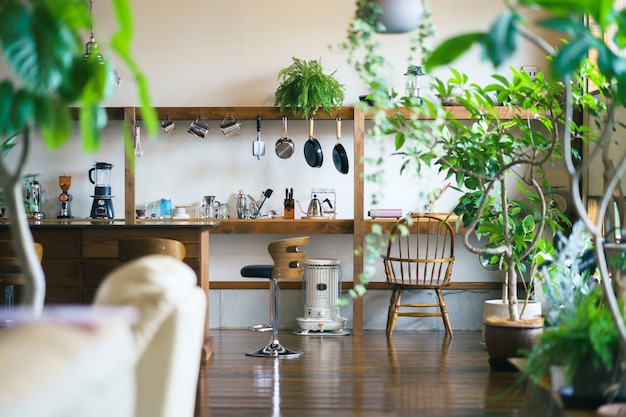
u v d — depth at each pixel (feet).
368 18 12.23
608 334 9.57
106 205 26.40
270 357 21.22
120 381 5.27
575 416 9.54
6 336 4.64
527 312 20.11
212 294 27.14
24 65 5.66
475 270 27.04
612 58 6.88
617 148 22.21
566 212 25.76
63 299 21.43
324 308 25.95
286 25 27.04
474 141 17.19
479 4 26.84
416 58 26.84
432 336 25.29
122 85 27.04
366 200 27.07
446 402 15.90
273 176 27.20
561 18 6.59
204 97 27.09
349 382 17.94
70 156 27.09
